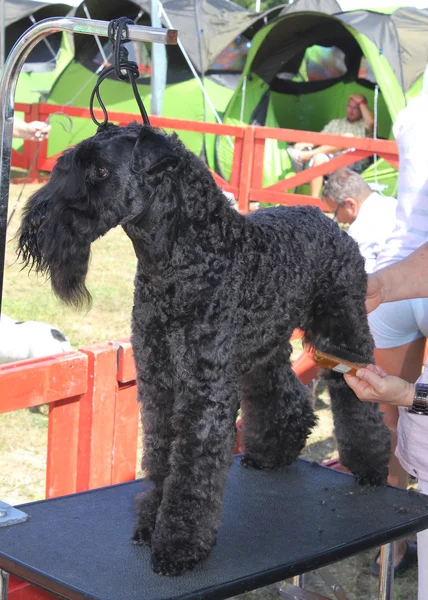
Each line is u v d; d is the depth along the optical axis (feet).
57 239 5.98
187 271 6.19
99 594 5.48
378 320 10.62
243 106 34.14
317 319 7.84
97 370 8.70
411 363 10.89
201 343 6.19
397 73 31.30
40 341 13.23
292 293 7.09
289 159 33.63
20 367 7.95
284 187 26.94
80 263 6.13
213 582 5.74
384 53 31.09
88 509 7.08
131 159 6.06
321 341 7.89
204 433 6.14
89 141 6.08
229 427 6.26
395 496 7.72
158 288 6.24
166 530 6.05
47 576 5.72
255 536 6.63
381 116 34.60
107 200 6.01
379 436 8.10
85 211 5.99
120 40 5.45
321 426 15.48
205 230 6.31
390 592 7.78
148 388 6.56
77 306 6.50
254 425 8.41
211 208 6.40
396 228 10.27
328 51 35.76
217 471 6.16
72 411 8.81
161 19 35.45
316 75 36.50
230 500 7.50
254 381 8.25
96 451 8.95
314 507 7.36
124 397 9.23
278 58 34.81
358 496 7.68
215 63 35.94
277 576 5.98
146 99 34.99
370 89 34.60
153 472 6.72
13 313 19.63
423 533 7.52
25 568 5.88
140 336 6.47
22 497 11.91
